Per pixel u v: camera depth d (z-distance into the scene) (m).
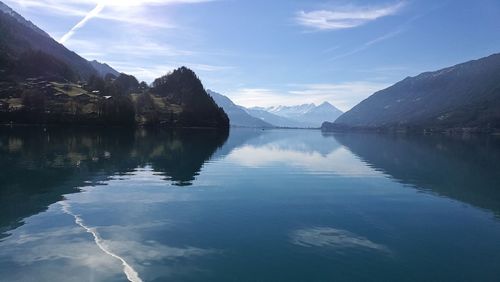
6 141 93.00
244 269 20.36
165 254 21.86
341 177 51.22
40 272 19.20
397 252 23.33
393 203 35.88
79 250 21.95
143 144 98.81
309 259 21.91
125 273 19.38
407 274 20.42
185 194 37.09
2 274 18.95
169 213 29.97
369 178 50.84
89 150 76.81
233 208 32.22
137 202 33.22
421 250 23.77
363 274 20.25
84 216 28.47
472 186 45.75
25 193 35.62
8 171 47.88
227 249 22.92
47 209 30.16
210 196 36.56
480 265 21.75
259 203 34.28
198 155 75.94
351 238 25.56
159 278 18.98
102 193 36.41
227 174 51.09
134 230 25.67
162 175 48.19
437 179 51.09
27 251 21.67
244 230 26.44
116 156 68.00
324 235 25.97
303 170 57.53
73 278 18.69
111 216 28.69
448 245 24.70
